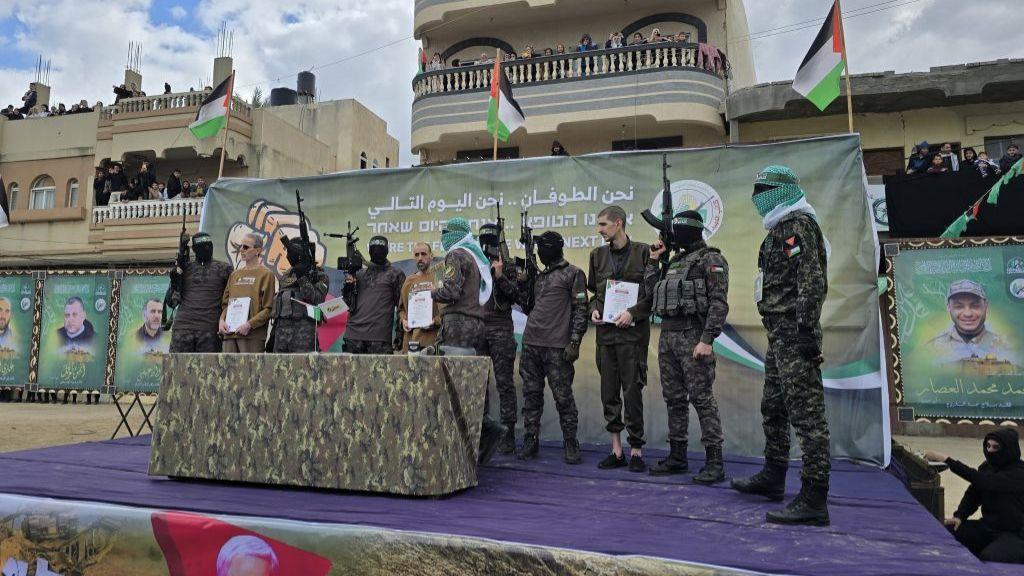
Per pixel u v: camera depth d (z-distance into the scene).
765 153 6.13
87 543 3.30
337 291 7.34
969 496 4.38
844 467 5.20
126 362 13.59
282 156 20.67
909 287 10.55
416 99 17.50
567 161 6.77
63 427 10.79
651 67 15.55
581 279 5.18
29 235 20.28
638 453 4.75
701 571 2.52
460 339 5.18
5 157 21.00
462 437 3.96
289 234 7.62
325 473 3.83
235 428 4.06
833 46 6.83
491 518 3.24
